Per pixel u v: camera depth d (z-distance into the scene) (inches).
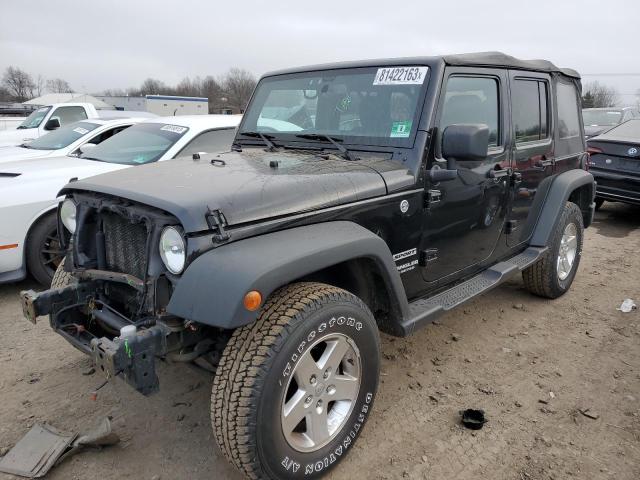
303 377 89.8
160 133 234.4
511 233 158.9
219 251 84.4
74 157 235.9
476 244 144.0
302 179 101.6
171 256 86.1
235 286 78.6
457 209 130.9
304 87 142.0
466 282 144.2
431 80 120.0
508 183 150.5
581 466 102.2
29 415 118.2
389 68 127.6
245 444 82.4
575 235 191.2
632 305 183.2
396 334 115.2
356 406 101.0
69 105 436.1
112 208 97.1
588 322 170.4
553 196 175.8
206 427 114.6
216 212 85.7
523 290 199.9
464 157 112.1
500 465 102.7
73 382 132.3
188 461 103.8
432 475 99.9
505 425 115.3
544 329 164.9
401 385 131.2
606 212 356.5
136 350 83.5
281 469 88.0
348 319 94.0
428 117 117.6
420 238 122.1
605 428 114.1
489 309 180.9
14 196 182.7
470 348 151.6
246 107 158.2
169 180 100.4
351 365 100.2
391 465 102.4
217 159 118.7
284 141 141.6
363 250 97.2
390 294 108.0
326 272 110.3
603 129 485.7
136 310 100.0
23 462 101.8
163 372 137.2
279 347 83.6
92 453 106.0
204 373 110.2
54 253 191.3
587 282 209.9
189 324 89.5
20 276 187.9
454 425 115.3
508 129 148.2
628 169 296.8
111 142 242.2
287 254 85.1
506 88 146.7
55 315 107.6
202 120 242.4
